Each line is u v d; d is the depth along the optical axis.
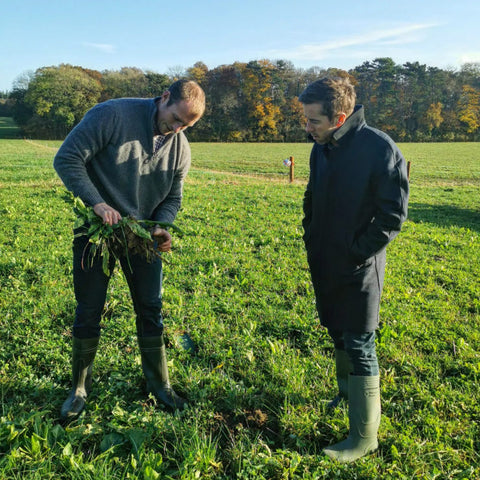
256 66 82.75
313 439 2.73
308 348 3.83
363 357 2.57
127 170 2.68
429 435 2.73
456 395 3.15
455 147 65.62
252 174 27.72
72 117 76.56
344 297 2.60
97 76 96.81
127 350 3.66
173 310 4.43
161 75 86.12
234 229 8.77
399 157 2.40
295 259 6.60
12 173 18.59
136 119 2.62
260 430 2.80
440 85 92.50
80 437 2.59
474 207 14.73
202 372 3.35
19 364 3.33
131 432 2.62
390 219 2.37
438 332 4.23
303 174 28.23
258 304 4.78
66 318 4.20
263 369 3.47
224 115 83.75
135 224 2.65
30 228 7.90
